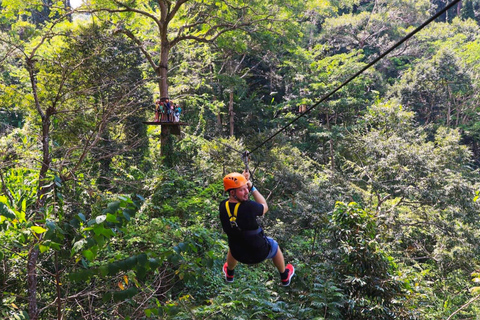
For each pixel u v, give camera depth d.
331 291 10.12
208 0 19.66
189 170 17.38
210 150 19.69
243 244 3.69
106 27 17.59
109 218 4.01
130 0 17.83
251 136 25.55
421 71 46.56
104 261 8.59
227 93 35.50
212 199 15.42
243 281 10.17
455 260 18.27
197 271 4.82
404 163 20.98
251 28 22.73
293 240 15.23
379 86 48.75
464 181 19.81
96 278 7.20
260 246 3.71
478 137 45.38
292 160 24.23
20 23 10.33
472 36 58.53
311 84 33.97
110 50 14.07
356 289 10.48
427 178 19.94
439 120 48.28
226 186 3.70
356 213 10.96
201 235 10.76
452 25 60.34
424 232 20.17
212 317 8.86
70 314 7.92
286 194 19.69
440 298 16.92
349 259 10.62
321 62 35.66
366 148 23.17
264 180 19.81
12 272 7.25
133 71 16.20
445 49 46.28
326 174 24.78
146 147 19.44
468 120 48.72
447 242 18.98
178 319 7.86
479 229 19.36
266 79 42.53
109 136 11.84
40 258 7.84
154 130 21.98
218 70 35.47
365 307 10.16
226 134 35.97
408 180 20.42
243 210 3.66
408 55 54.94
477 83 46.41
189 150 19.28
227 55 32.28
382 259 10.63
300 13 22.34
